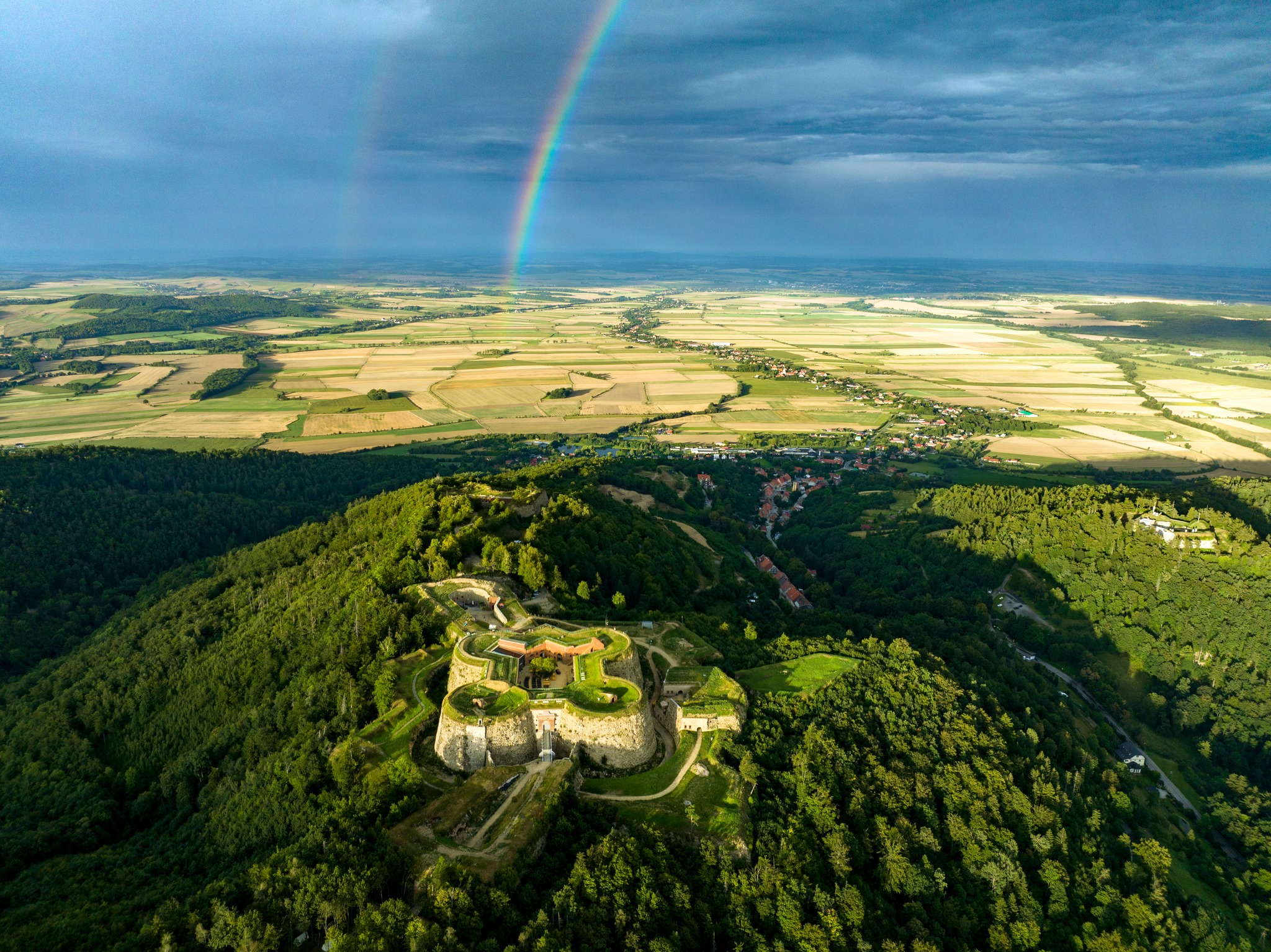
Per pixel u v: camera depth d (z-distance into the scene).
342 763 106.56
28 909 99.06
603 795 101.06
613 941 80.31
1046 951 100.62
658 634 147.50
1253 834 140.25
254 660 158.50
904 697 136.38
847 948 87.75
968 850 108.88
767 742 114.38
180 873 108.56
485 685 110.50
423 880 84.50
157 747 149.62
